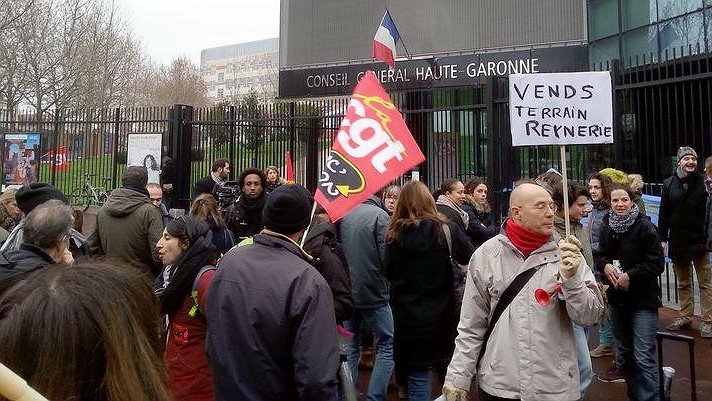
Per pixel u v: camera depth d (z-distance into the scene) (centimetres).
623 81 973
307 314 253
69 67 2292
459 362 322
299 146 1475
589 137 404
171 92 5419
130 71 3122
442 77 1827
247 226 709
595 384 559
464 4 1856
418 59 1862
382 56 1464
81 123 1522
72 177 1631
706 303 700
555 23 1734
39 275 129
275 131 1483
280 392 254
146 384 126
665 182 739
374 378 477
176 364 344
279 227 280
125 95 3095
